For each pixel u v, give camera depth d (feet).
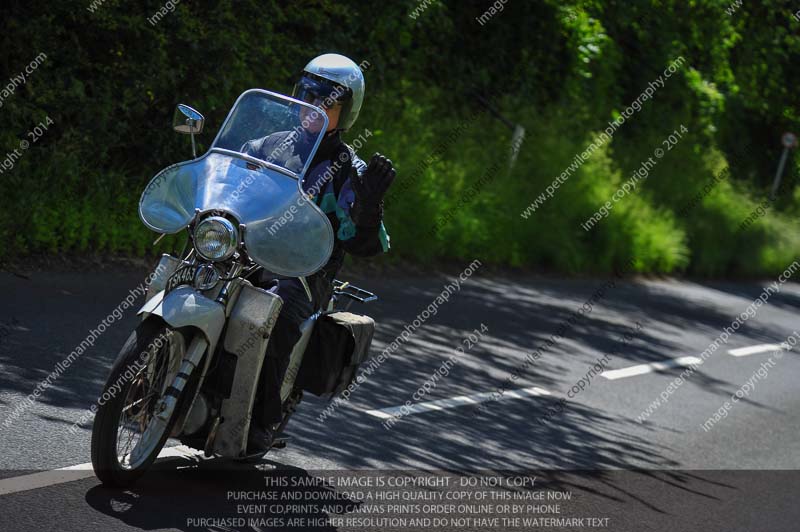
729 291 256.11
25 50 128.98
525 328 141.28
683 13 310.45
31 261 116.16
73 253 123.03
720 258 288.92
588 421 97.14
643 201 263.29
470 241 192.44
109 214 128.16
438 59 227.81
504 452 80.53
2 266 111.55
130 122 140.87
